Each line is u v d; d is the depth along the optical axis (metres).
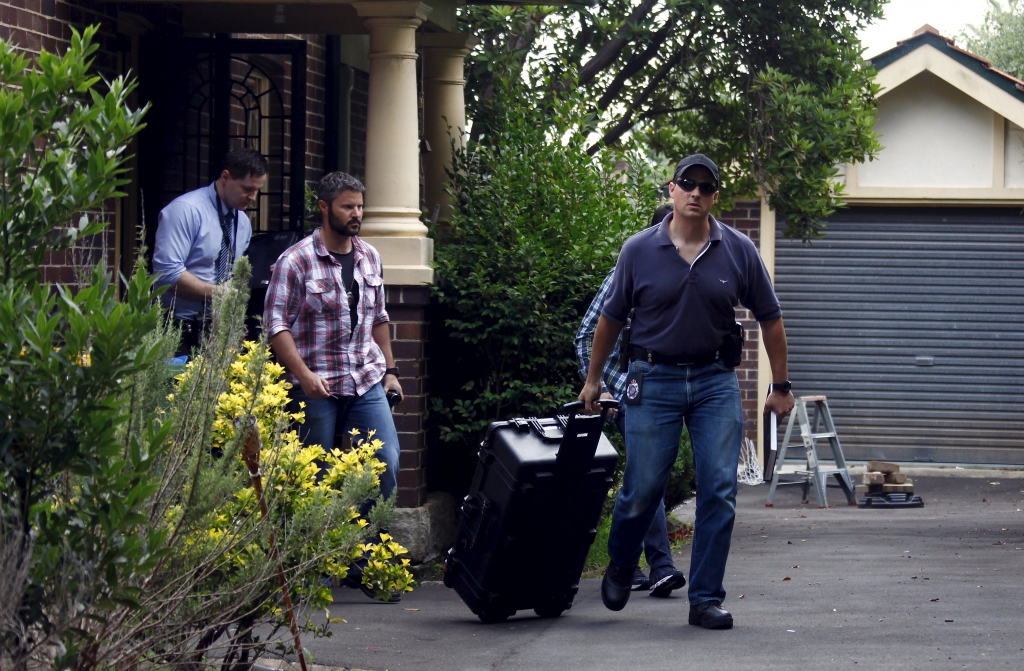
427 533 11.98
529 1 14.91
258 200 15.38
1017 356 25.55
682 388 8.66
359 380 10.05
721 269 8.55
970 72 24.48
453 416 13.02
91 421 4.89
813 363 25.95
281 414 6.27
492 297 12.61
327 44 16.38
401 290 11.92
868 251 25.83
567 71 15.37
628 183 14.34
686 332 8.58
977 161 25.25
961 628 8.49
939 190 25.27
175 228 10.33
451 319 12.84
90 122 5.48
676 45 19.70
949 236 25.70
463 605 10.07
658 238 8.66
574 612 9.62
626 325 9.71
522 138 13.59
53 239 5.46
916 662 7.43
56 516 4.96
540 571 8.98
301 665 6.27
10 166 5.31
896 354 25.81
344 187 9.91
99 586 4.94
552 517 8.86
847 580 10.97
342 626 8.98
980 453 25.62
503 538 8.80
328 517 6.12
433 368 12.84
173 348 6.04
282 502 6.39
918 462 25.73
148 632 5.48
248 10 14.06
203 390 5.71
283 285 9.90
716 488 8.60
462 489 13.33
